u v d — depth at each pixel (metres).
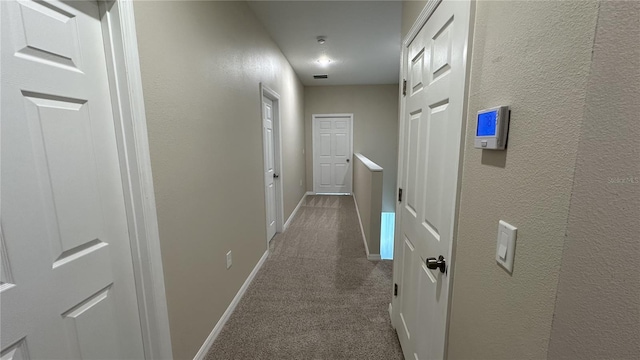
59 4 0.78
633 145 0.39
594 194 0.41
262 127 2.64
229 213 1.88
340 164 5.92
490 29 0.65
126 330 1.05
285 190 3.87
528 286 0.52
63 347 0.83
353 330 1.76
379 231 2.78
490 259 0.66
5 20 0.66
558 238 0.44
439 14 0.98
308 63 4.02
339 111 5.70
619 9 0.36
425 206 1.15
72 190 0.83
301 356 1.55
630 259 0.41
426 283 1.14
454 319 0.88
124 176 1.00
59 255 0.80
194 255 1.42
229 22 1.84
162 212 1.14
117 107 0.96
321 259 2.83
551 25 0.44
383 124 5.68
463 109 0.77
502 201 0.60
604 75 0.38
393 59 3.79
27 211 0.72
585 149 0.39
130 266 1.06
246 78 2.19
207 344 1.58
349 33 2.87
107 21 0.91
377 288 2.27
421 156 1.21
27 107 0.71
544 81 0.46
